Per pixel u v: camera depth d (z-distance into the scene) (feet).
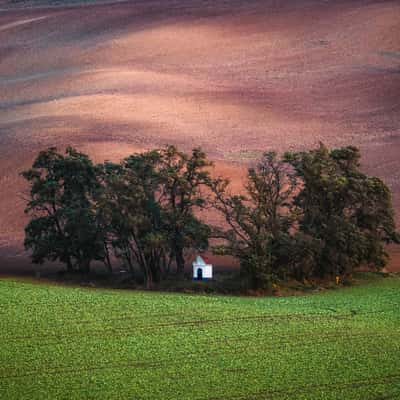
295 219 371.35
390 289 352.69
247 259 355.77
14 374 212.84
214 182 394.32
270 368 217.97
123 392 199.72
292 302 313.12
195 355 229.86
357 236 372.79
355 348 237.25
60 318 271.28
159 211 385.09
